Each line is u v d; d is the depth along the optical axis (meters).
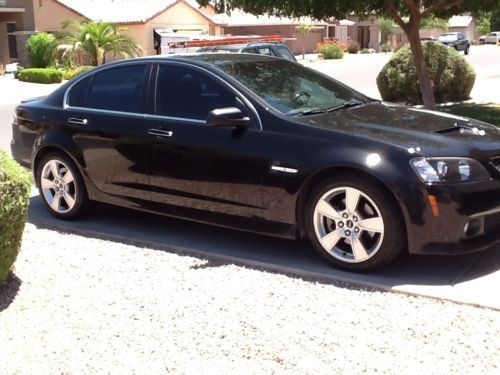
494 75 24.97
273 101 5.30
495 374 3.43
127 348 3.79
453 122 5.36
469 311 4.16
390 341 3.79
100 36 29.80
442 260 5.07
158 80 5.77
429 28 61.34
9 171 4.48
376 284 4.62
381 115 5.43
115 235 5.91
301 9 10.86
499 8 11.45
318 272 4.89
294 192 4.94
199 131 5.38
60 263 5.19
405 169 4.54
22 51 32.91
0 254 4.41
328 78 6.27
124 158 5.84
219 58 5.91
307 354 3.67
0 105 19.72
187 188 5.52
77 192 6.29
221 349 3.75
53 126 6.33
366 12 11.72
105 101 6.09
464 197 4.54
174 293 4.54
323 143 4.84
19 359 3.70
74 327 4.06
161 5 38.84
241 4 11.16
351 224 4.80
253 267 5.05
